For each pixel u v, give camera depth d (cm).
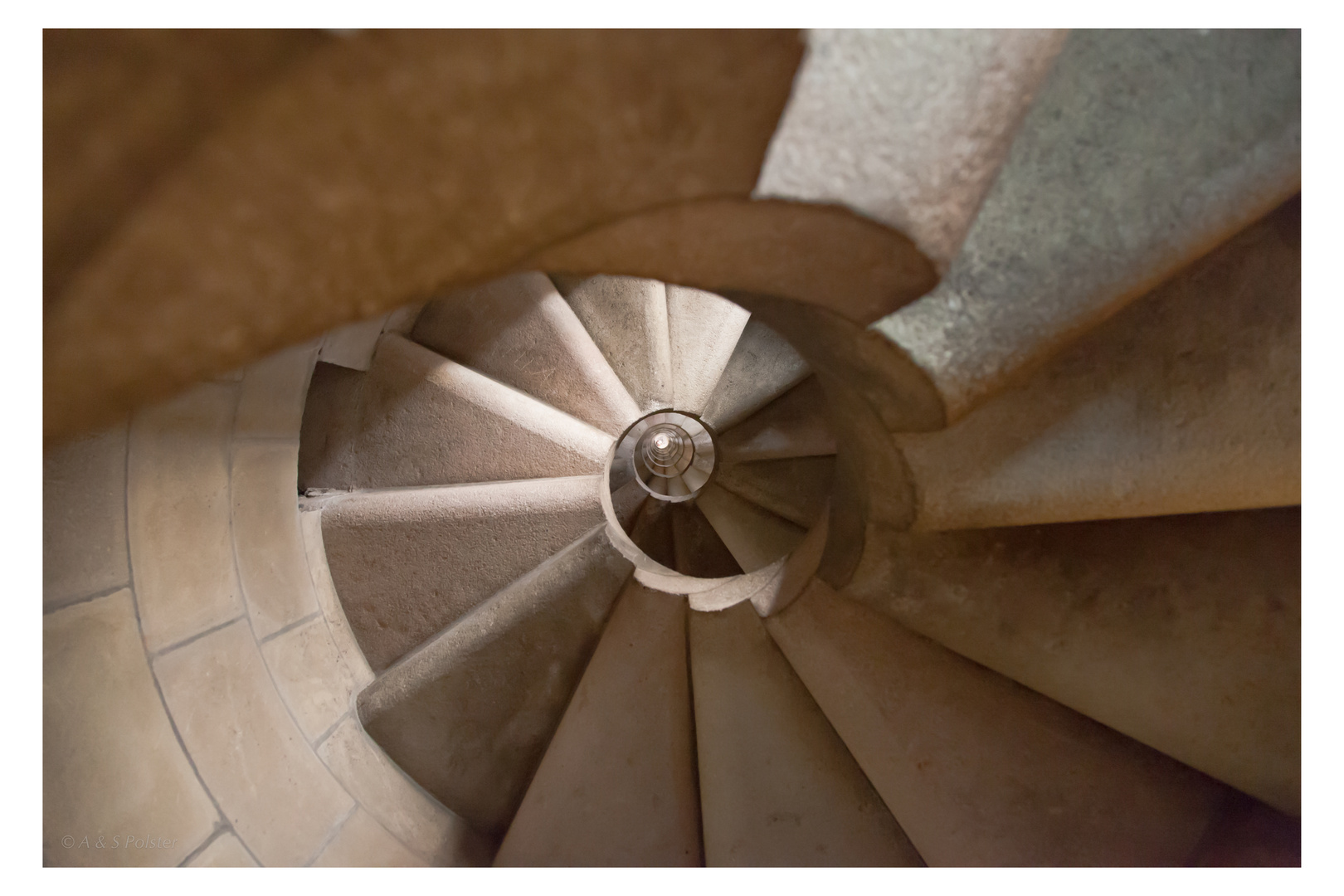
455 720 283
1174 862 224
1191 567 213
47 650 154
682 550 514
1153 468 176
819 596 266
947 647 251
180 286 83
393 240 92
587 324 398
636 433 489
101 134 73
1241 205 132
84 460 166
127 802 165
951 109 110
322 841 220
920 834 242
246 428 231
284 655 240
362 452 320
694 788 274
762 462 484
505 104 84
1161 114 127
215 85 73
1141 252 135
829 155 105
